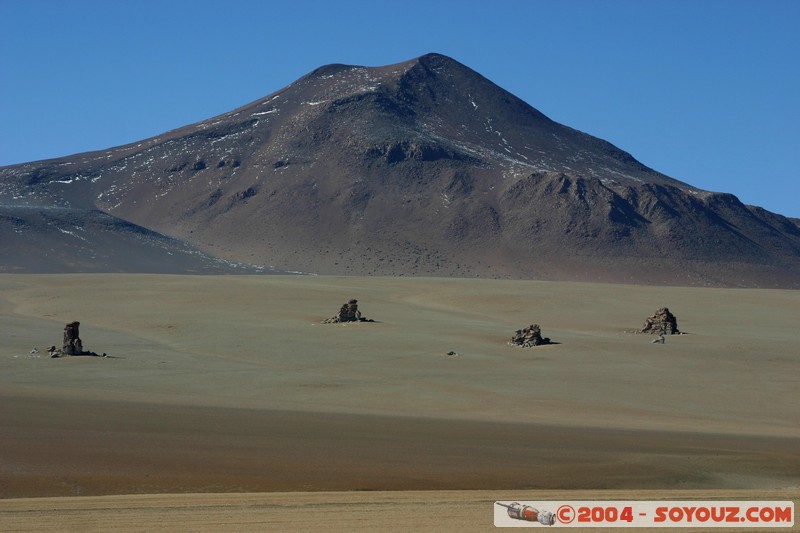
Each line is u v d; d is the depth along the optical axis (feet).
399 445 149.28
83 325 353.72
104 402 192.75
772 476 136.56
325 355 284.82
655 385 241.55
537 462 139.33
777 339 334.03
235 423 167.53
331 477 124.88
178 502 101.55
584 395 227.40
